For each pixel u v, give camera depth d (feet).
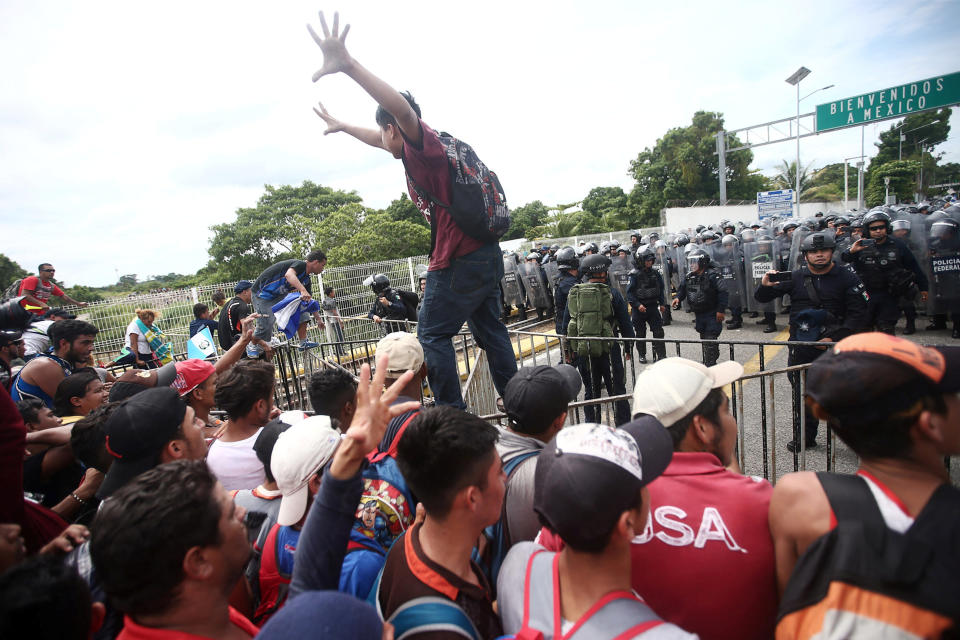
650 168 149.28
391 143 8.59
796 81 84.58
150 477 4.04
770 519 4.34
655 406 5.50
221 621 4.04
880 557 3.45
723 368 6.17
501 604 4.25
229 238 98.32
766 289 17.49
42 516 6.34
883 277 22.89
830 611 3.46
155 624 3.75
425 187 8.68
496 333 10.79
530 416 6.59
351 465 4.37
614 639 3.38
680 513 4.66
